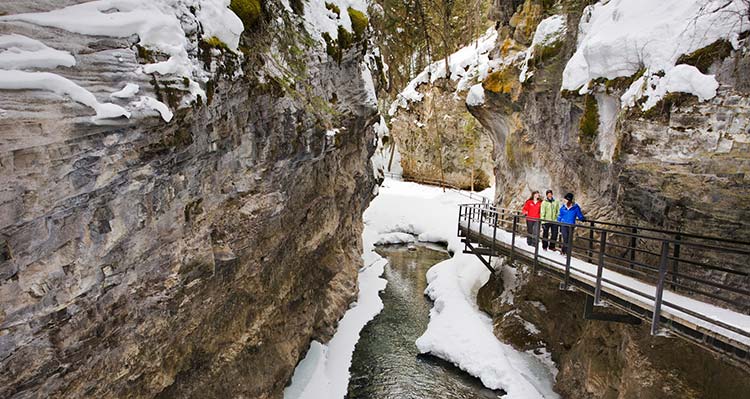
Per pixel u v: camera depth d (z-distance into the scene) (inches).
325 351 421.4
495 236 419.5
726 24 181.8
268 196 250.4
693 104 189.0
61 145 116.8
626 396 252.2
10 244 109.7
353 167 469.7
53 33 119.2
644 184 249.3
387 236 1008.2
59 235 123.0
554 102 425.7
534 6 493.0
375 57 558.9
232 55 200.7
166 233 171.0
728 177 190.4
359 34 395.9
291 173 277.6
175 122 157.8
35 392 125.1
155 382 183.9
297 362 376.8
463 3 1318.9
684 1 207.0
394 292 638.5
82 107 119.4
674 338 238.8
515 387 356.8
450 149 1274.6
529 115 495.5
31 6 116.7
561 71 409.4
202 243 195.0
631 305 218.5
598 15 312.0
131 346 162.9
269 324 295.0
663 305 201.3
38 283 118.3
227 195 217.5
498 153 677.3
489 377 384.8
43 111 110.3
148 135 145.5
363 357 432.8
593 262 354.6
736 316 185.9
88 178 127.0
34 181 111.5
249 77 216.2
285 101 251.3
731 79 179.5
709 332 169.3
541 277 422.6
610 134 259.8
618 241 331.9
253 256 251.9
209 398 234.8
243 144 223.1
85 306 135.8
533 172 510.6
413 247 940.0
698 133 189.5
